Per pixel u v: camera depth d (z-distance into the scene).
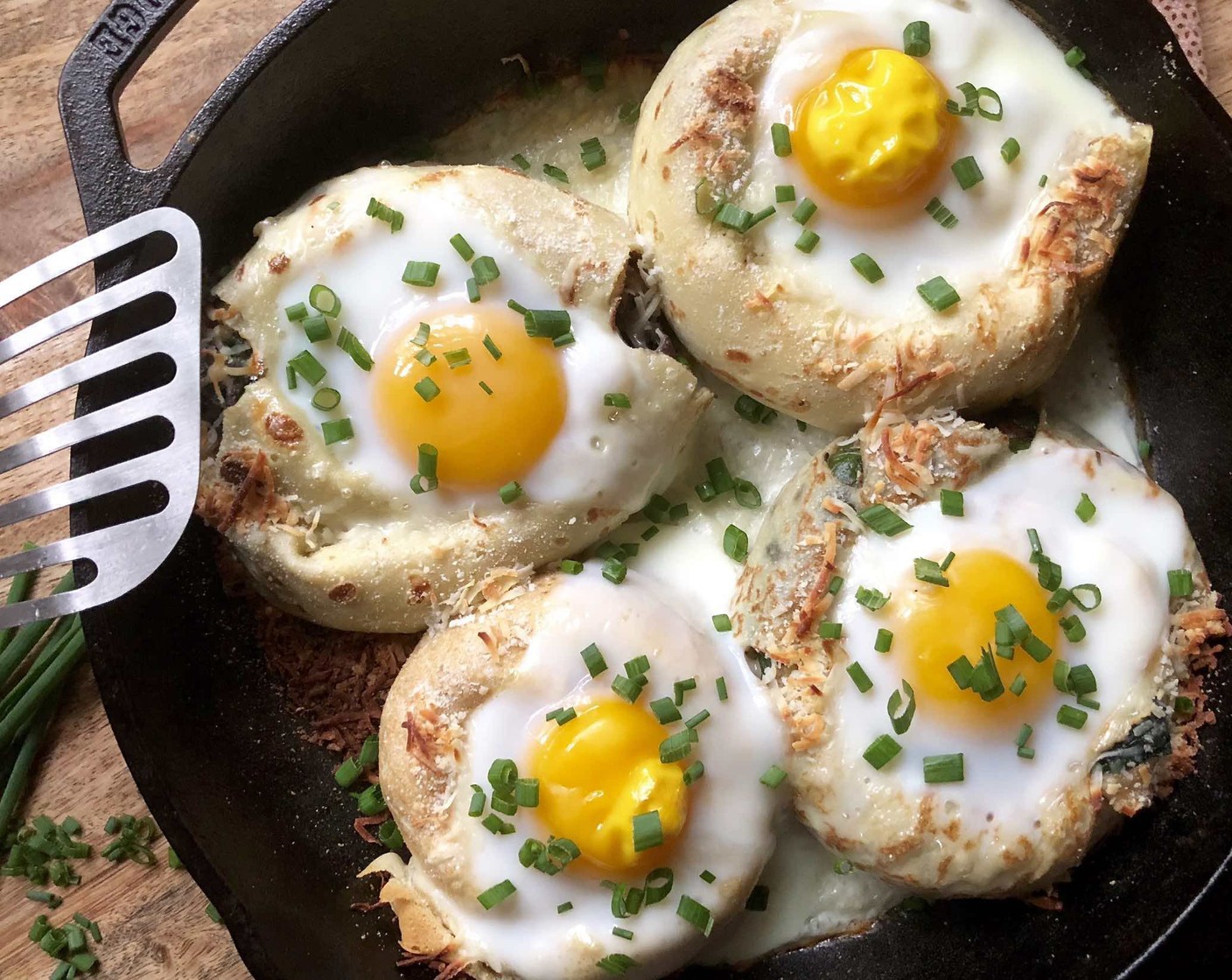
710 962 0.37
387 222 0.35
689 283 0.35
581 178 0.40
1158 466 0.38
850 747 0.33
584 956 0.33
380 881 0.37
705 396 0.36
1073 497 0.34
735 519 0.38
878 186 0.33
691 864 0.33
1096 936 0.34
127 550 0.32
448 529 0.35
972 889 0.34
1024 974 0.34
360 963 0.35
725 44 0.35
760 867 0.34
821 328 0.34
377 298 0.35
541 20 0.38
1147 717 0.33
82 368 0.32
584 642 0.34
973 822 0.33
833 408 0.35
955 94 0.34
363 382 0.35
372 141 0.39
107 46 0.34
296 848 0.36
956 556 0.33
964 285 0.34
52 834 0.38
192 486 0.32
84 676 0.39
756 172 0.35
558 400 0.34
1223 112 0.34
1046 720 0.33
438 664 0.34
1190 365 0.37
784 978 0.37
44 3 0.41
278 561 0.35
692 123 0.34
